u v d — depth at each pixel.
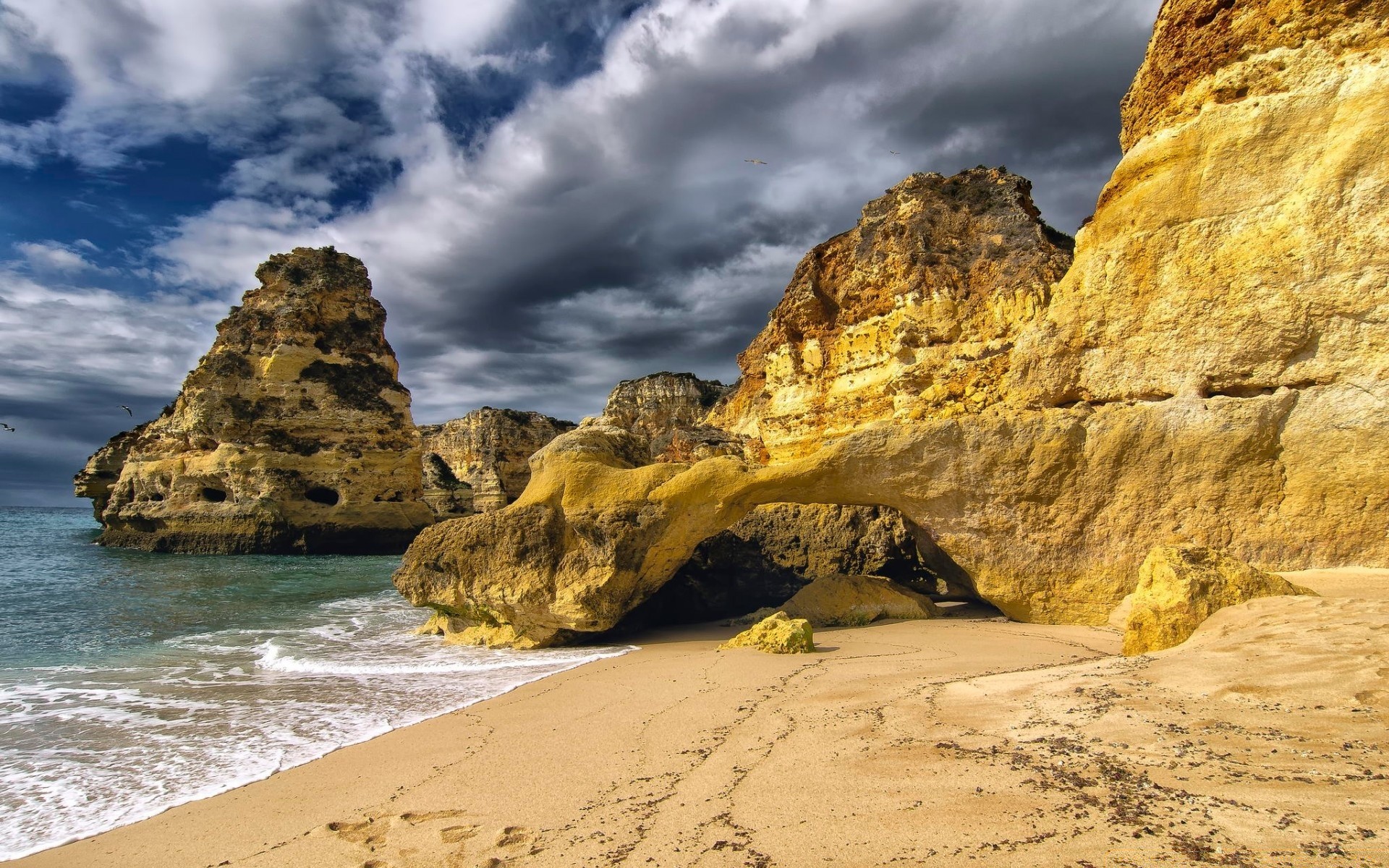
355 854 4.88
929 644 10.43
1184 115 11.16
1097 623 11.26
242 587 24.36
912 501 12.84
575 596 12.78
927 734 5.70
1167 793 4.00
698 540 14.07
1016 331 15.17
